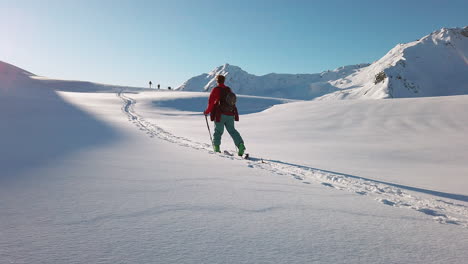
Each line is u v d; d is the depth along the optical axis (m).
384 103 18.22
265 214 1.72
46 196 1.86
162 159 3.98
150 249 1.16
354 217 1.75
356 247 1.28
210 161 4.07
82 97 33.06
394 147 8.21
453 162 5.84
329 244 1.30
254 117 19.12
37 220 1.42
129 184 2.34
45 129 7.56
